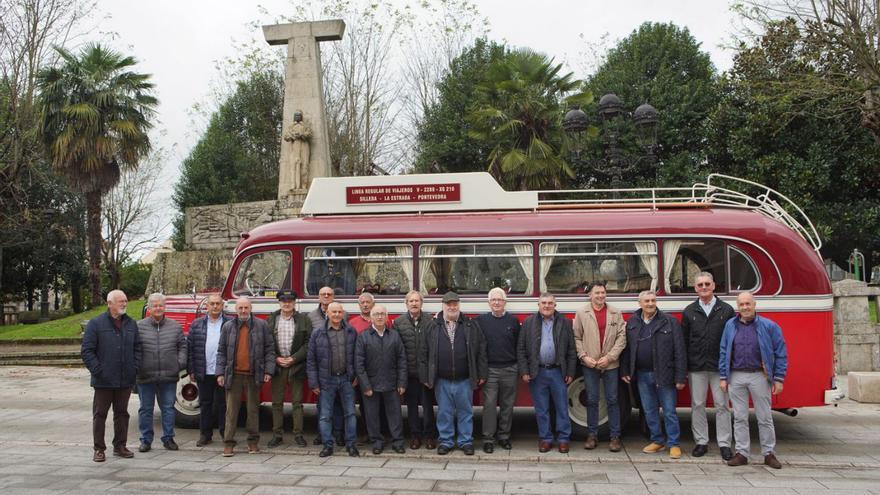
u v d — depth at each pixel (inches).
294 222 406.0
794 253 363.9
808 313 360.5
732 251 368.2
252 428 355.9
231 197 1651.1
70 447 371.2
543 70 959.0
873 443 371.9
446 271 385.7
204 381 368.5
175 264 1005.8
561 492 280.7
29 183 1200.8
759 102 939.3
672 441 342.3
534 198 400.2
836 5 773.9
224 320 371.9
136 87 1160.2
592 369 355.9
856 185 935.0
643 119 632.4
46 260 1328.7
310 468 322.3
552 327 352.5
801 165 931.3
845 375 585.0
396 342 352.8
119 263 1676.9
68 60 1101.1
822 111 869.8
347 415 350.9
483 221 388.2
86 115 1066.7
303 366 368.2
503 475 308.7
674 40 1253.7
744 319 326.0
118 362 337.4
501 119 940.6
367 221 398.6
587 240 377.1
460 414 350.9
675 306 367.9
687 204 390.6
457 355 347.3
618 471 315.3
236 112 1708.9
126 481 299.1
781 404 359.6
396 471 316.5
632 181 1171.3
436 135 1397.6
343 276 393.4
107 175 1134.4
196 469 320.8
